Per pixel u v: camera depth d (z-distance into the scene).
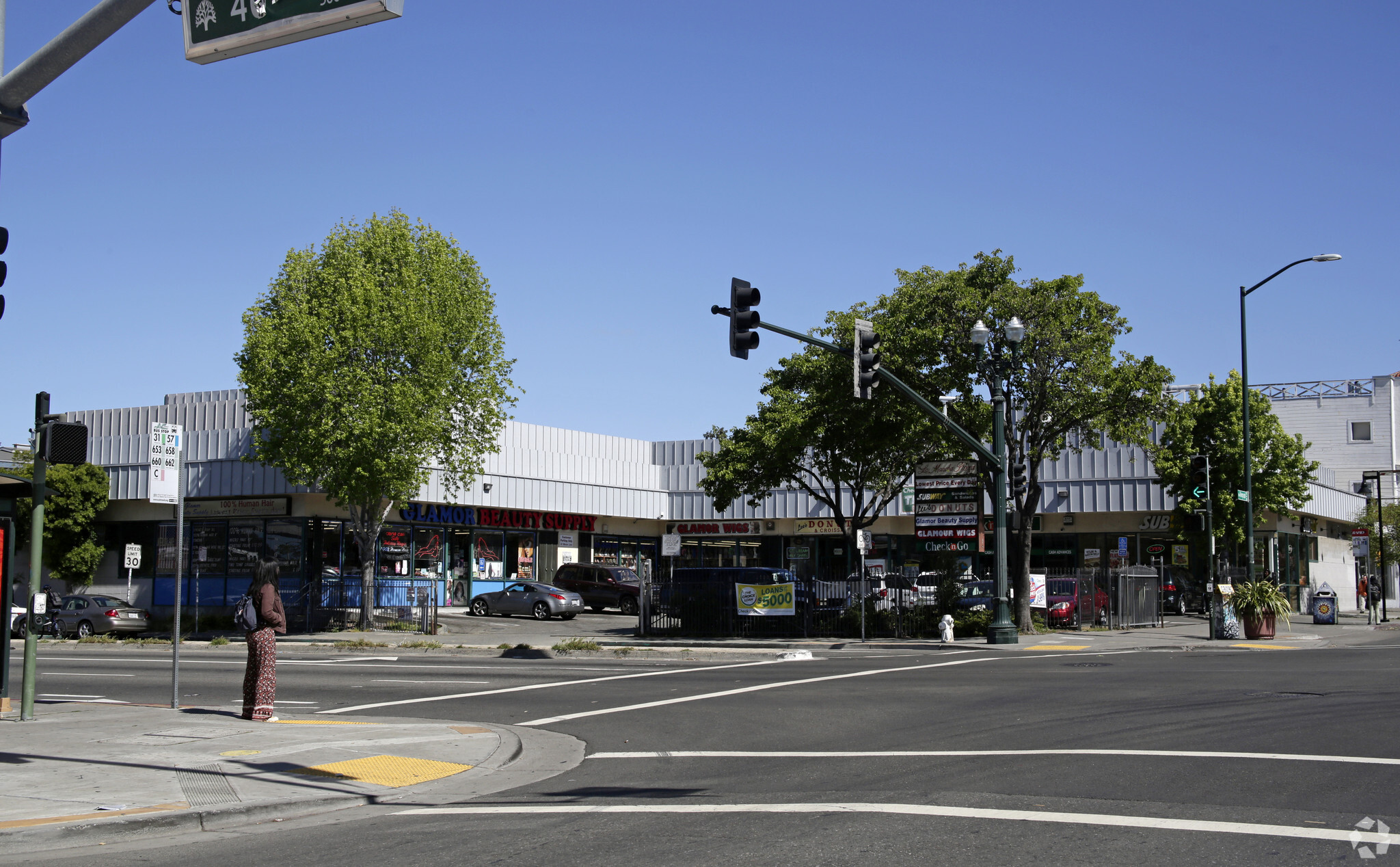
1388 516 55.84
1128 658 22.05
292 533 39.47
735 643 28.34
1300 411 67.00
